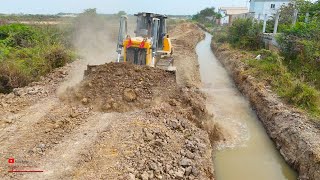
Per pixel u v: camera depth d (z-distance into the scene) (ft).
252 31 75.66
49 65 45.39
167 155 22.24
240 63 58.18
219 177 26.48
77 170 19.27
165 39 44.14
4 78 37.32
